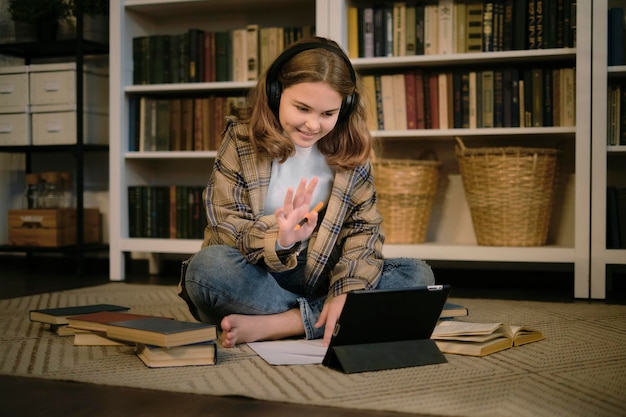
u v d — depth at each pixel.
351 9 2.87
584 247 2.53
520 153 2.63
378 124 2.88
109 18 3.31
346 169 1.60
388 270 1.65
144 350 1.37
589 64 2.54
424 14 2.80
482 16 2.75
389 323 1.35
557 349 1.53
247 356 1.42
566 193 2.96
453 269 3.15
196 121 3.10
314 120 1.42
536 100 2.72
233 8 3.21
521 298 2.49
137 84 3.15
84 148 3.18
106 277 3.11
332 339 1.32
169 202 3.09
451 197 3.09
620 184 2.89
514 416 1.03
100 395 1.15
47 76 3.24
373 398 1.12
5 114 3.29
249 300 1.52
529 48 2.70
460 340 1.47
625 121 2.62
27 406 1.10
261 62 3.03
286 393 1.15
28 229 3.30
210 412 1.06
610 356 1.46
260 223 1.45
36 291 2.60
